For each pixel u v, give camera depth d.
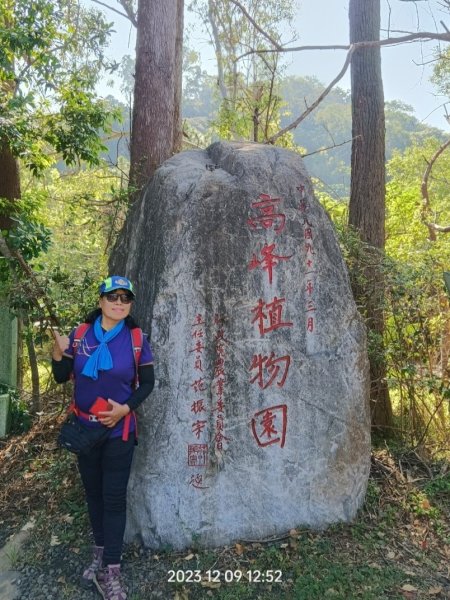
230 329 3.26
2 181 6.82
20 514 3.89
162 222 3.26
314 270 3.41
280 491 3.35
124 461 2.83
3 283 5.21
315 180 7.76
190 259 3.21
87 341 2.78
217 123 9.52
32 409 5.73
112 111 6.46
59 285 5.13
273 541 3.30
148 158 5.75
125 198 5.30
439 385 4.70
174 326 3.21
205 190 3.28
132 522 3.29
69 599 2.93
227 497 3.28
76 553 3.29
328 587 2.94
